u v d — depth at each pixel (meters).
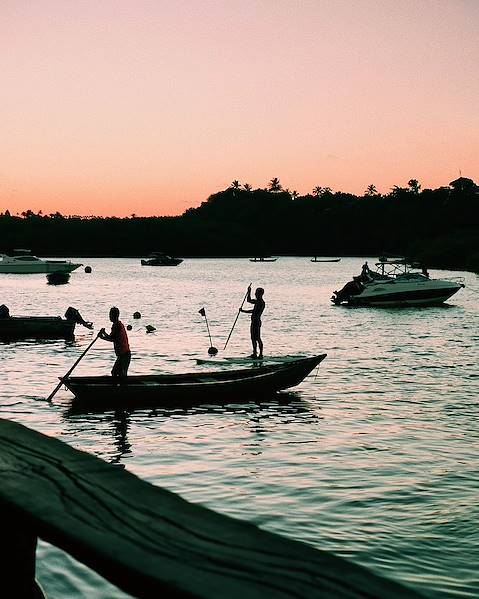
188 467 12.80
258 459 13.34
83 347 30.58
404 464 12.98
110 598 7.31
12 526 1.94
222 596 1.21
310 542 9.22
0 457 1.97
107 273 127.38
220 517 1.56
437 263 143.12
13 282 92.69
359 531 9.63
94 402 18.02
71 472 1.86
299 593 1.20
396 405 18.52
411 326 40.19
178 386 18.34
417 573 8.30
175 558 1.37
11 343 31.66
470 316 46.41
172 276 116.44
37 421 16.52
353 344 31.88
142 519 1.55
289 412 17.69
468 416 17.16
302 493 11.28
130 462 13.12
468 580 8.12
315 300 63.03
